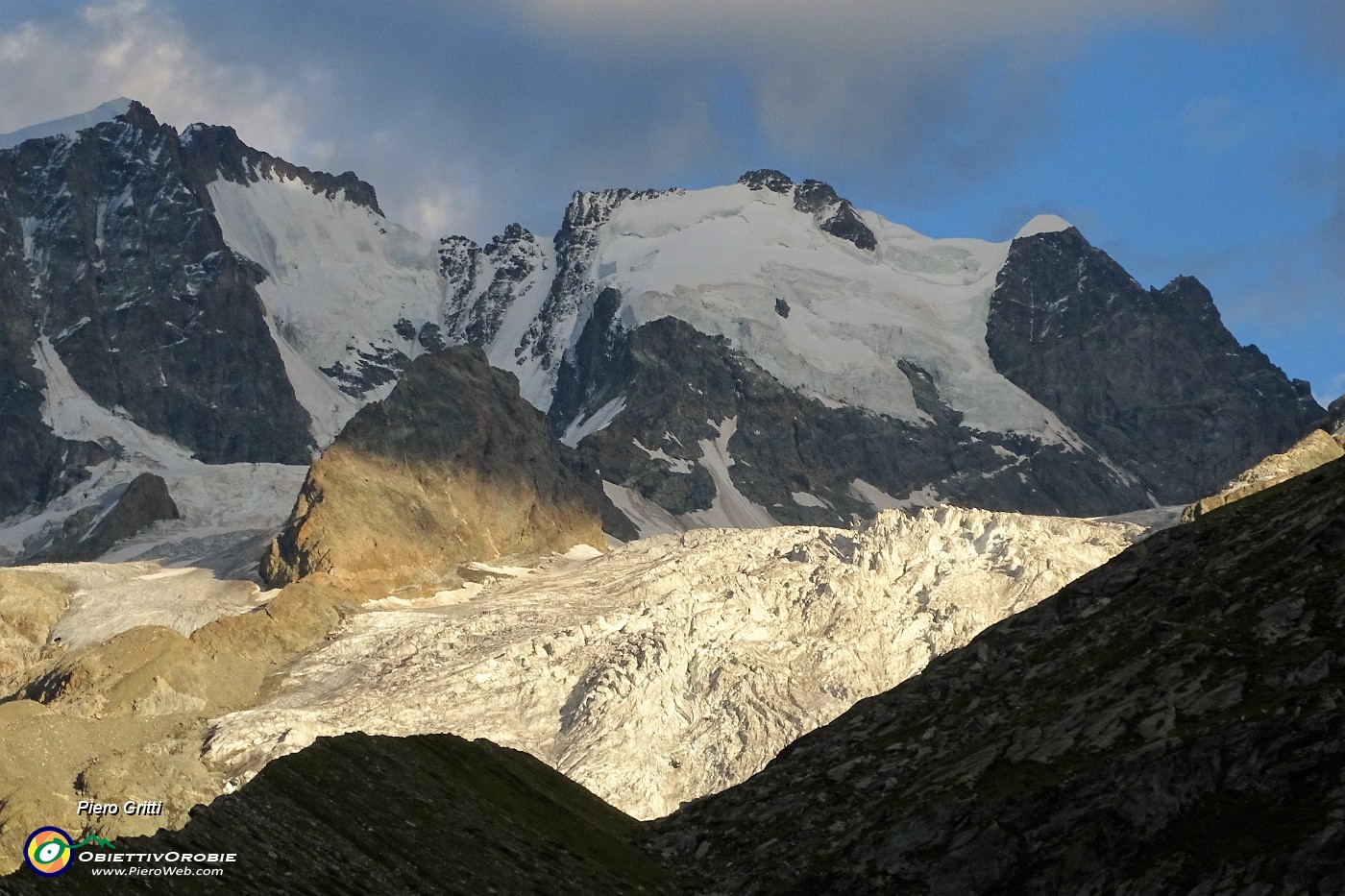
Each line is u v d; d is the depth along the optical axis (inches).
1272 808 5187.0
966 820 5713.6
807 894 5821.9
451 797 6200.8
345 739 6314.0
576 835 6378.0
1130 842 5324.8
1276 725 5364.2
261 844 5113.2
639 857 6412.4
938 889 5585.6
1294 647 5836.6
